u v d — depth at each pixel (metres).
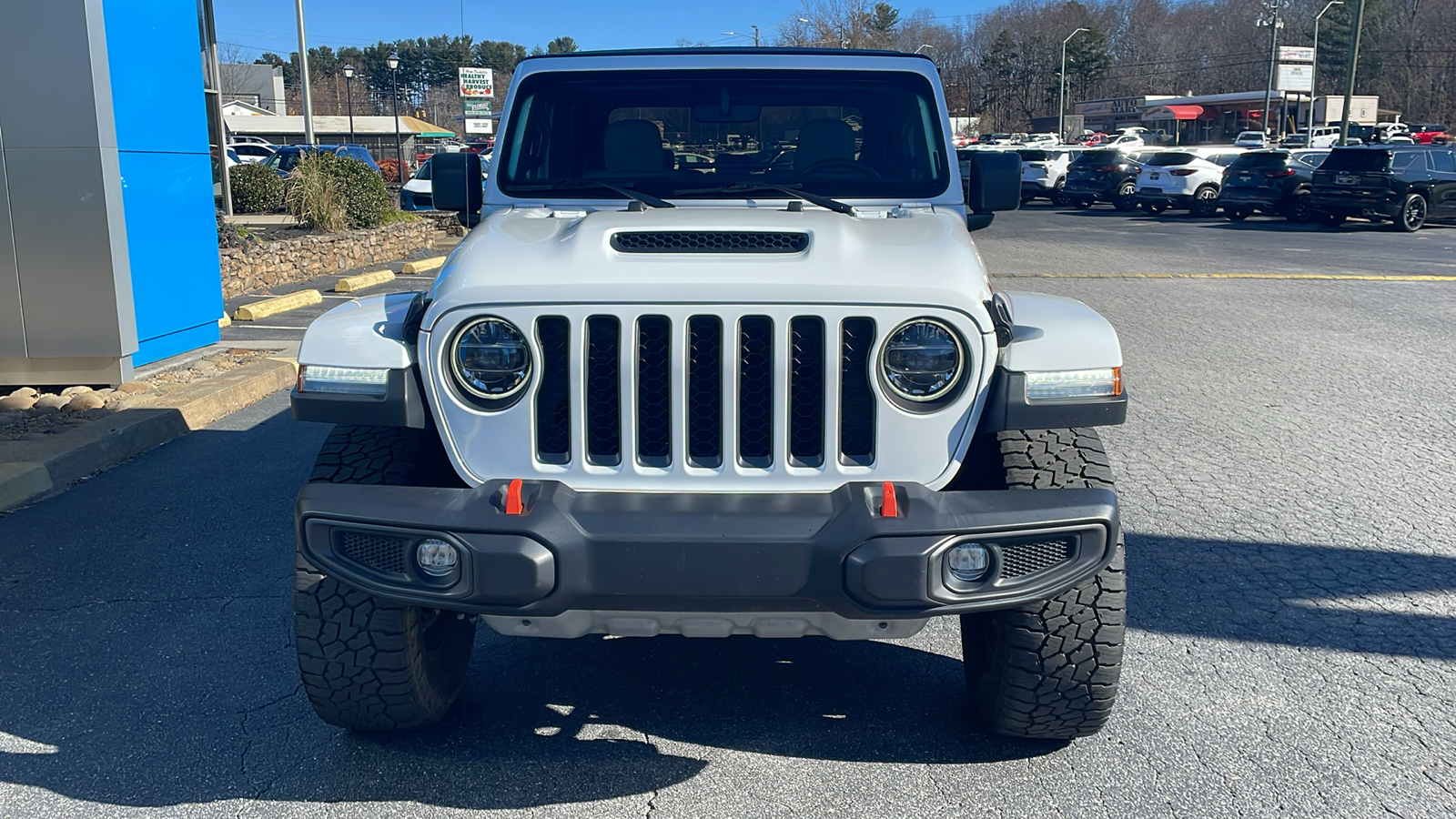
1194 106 80.19
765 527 2.78
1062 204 37.50
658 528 2.78
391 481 3.18
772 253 3.10
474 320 2.93
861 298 2.88
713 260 3.00
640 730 3.64
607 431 2.98
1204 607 4.66
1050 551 2.92
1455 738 3.60
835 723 3.69
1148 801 3.23
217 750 3.50
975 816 3.16
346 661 3.20
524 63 4.44
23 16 7.36
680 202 4.14
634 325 2.89
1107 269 17.48
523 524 2.77
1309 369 9.62
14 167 7.57
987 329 2.94
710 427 2.96
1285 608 4.66
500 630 3.12
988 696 3.42
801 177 4.37
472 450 2.99
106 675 4.00
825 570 2.78
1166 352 10.33
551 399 2.98
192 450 6.99
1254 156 28.39
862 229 3.41
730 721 3.70
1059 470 3.14
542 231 3.42
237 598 4.69
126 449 6.83
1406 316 12.55
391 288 15.10
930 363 2.92
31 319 7.74
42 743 3.54
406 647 3.21
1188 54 125.19
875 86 4.40
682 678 4.01
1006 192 4.23
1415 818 3.15
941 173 4.30
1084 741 3.57
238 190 21.05
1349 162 25.84
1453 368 9.68
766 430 2.97
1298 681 4.00
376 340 3.12
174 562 5.09
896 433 2.94
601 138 4.39
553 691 3.91
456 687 3.67
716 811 3.18
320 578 3.18
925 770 3.40
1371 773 3.39
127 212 8.25
